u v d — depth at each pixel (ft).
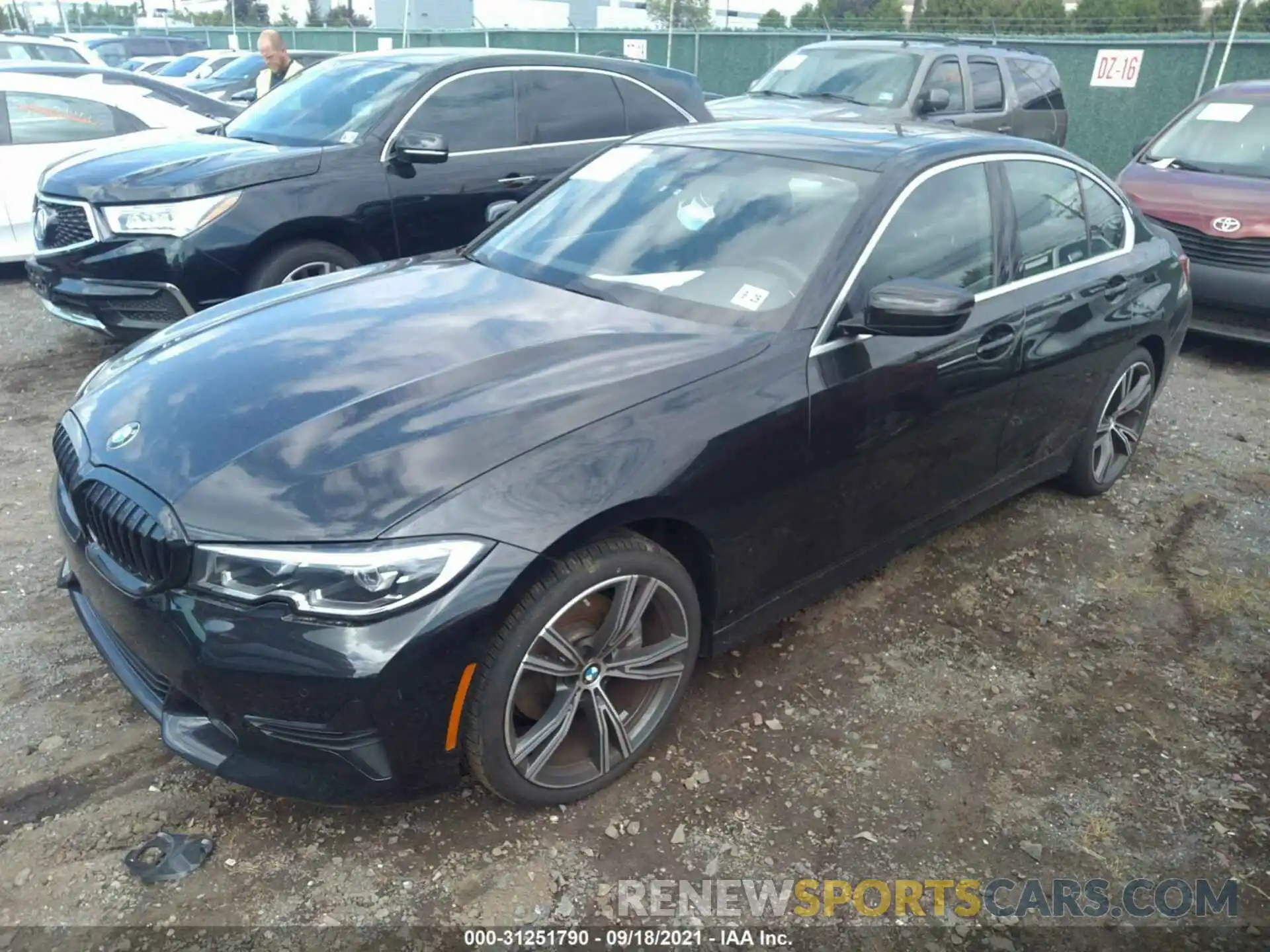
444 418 8.13
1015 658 11.47
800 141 12.12
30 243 26.27
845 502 10.50
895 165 11.14
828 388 9.80
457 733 7.81
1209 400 20.86
